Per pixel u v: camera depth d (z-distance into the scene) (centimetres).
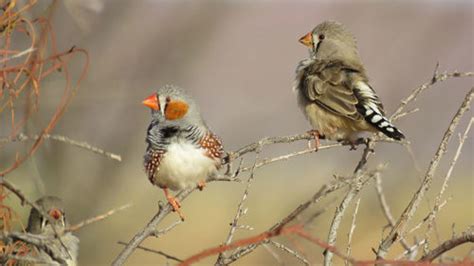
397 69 1831
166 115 729
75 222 1406
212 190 2097
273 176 1931
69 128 1346
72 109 1346
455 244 554
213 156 732
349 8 1942
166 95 733
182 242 1781
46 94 1134
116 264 596
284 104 1916
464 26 1875
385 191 1546
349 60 1006
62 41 1227
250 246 589
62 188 1350
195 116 733
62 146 1320
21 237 536
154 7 1582
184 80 1620
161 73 1573
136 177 1589
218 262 591
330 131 918
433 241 1320
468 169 2152
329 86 921
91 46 1416
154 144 731
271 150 1923
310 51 1041
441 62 1841
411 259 595
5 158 984
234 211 1880
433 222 677
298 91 961
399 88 1802
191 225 1856
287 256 1167
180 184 740
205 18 1627
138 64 1543
